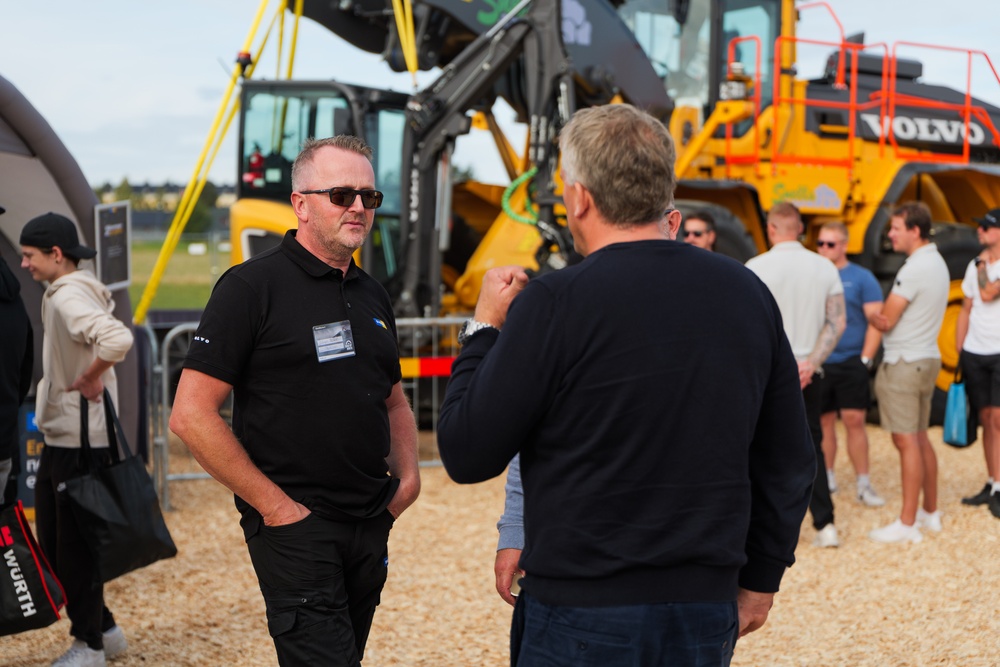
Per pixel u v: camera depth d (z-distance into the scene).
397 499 2.77
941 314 5.72
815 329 5.37
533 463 1.94
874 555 5.46
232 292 2.56
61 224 3.79
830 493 6.18
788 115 8.74
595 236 2.01
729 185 8.02
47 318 3.76
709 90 8.60
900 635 4.31
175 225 8.27
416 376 7.52
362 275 2.81
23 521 3.41
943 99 10.11
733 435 1.90
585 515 1.86
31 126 5.30
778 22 8.71
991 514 6.23
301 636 2.56
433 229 7.81
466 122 7.64
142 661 3.99
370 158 2.73
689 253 1.97
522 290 1.95
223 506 6.47
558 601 1.87
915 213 5.73
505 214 8.16
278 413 2.58
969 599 4.73
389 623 4.47
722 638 1.89
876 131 9.48
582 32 7.72
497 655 4.11
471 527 6.02
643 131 1.95
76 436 3.73
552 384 1.87
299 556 2.56
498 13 7.85
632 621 1.83
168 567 5.24
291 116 8.03
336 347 2.62
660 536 1.85
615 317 1.87
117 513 3.58
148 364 6.59
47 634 4.31
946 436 6.42
